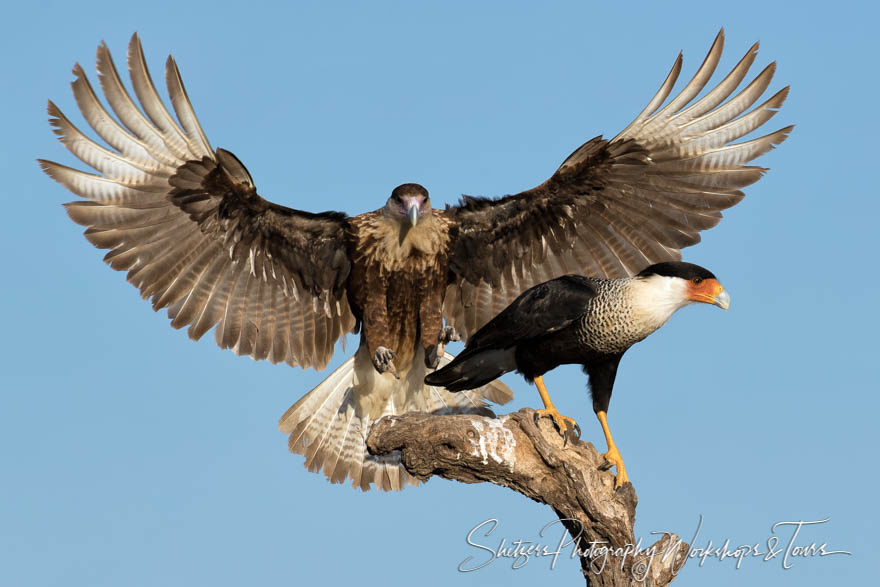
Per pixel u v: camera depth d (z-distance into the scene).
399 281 13.49
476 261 14.16
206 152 12.49
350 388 14.03
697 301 11.48
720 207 13.80
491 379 12.55
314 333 14.04
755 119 13.53
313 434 14.04
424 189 13.20
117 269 12.88
